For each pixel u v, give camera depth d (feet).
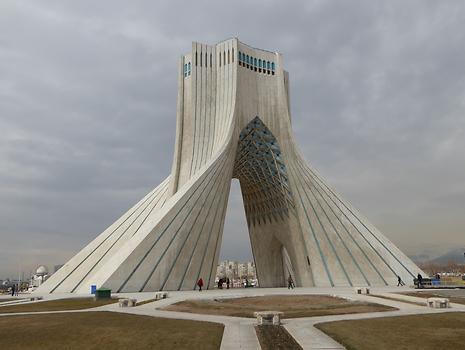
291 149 158.10
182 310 59.57
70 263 120.47
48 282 117.60
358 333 38.86
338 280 134.31
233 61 154.51
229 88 152.76
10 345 35.09
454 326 42.65
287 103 169.89
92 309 61.82
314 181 150.10
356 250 134.62
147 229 108.68
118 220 134.21
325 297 83.15
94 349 33.50
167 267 108.58
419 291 94.84
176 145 150.00
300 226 152.15
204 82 155.33
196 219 120.16
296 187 155.22
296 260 153.58
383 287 115.55
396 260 130.21
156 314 54.49
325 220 144.05
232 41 156.46
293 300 77.20
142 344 35.01
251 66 161.58
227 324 45.19
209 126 151.84
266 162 166.30
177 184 143.95
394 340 35.68
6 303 76.79
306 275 147.02
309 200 150.20
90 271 115.55
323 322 45.93
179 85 156.76
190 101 153.38
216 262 128.06
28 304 72.38
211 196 127.54
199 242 119.96
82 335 38.99
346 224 139.64
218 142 145.59
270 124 160.66
